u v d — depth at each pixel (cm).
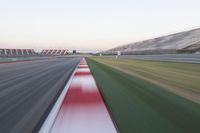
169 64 3141
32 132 529
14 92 1091
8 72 2344
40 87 1259
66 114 680
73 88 1211
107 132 523
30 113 696
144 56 5222
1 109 748
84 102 852
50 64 4150
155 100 890
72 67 3222
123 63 4066
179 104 822
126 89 1173
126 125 572
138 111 716
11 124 587
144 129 542
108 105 795
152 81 1526
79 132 523
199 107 782
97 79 1652
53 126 565
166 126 569
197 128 560
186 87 1259
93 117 647
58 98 929
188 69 2409
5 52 12394
